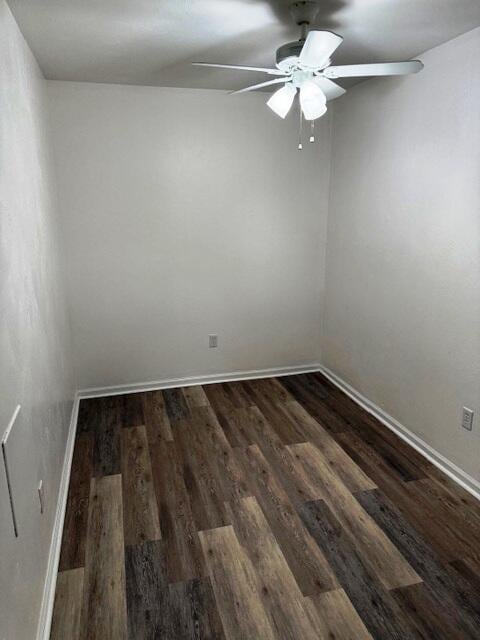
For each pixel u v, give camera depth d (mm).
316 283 4422
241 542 2311
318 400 3947
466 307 2648
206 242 4043
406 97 3027
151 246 3918
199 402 3918
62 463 2760
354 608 1931
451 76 2627
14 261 1773
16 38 2215
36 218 2430
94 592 2016
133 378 4133
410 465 2971
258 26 2361
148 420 3596
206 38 2533
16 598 1470
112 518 2486
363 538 2334
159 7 2131
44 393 2260
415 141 2971
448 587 2035
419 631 1824
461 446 2766
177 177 3842
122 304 3963
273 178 4059
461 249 2654
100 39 2535
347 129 3797
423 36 2547
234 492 2705
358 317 3836
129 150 3689
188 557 2213
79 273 3801
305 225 4246
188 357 4246
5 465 1430
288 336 4480
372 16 2268
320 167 4145
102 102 3547
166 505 2590
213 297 4180
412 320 3135
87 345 3953
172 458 3059
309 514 2514
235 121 3859
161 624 1861
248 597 1987
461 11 2211
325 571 2125
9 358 1581
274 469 2932
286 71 2270
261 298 4309
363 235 3670
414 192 3018
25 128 2303
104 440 3293
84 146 3594
